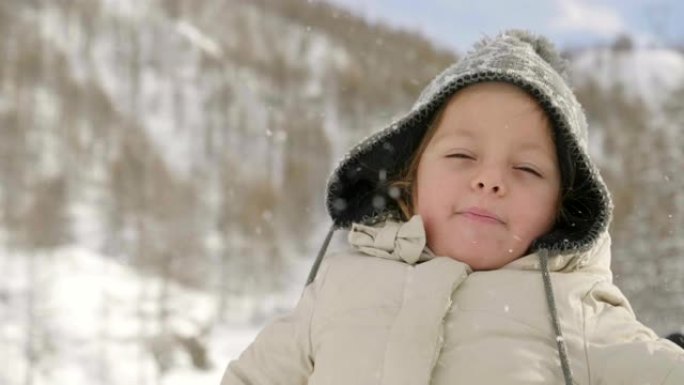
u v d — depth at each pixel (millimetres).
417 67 76250
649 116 46781
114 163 49781
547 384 1145
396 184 1473
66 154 50156
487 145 1280
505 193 1268
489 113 1283
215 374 27625
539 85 1270
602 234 1303
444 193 1302
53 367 24891
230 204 46625
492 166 1271
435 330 1188
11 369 24656
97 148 52688
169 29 75812
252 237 43500
